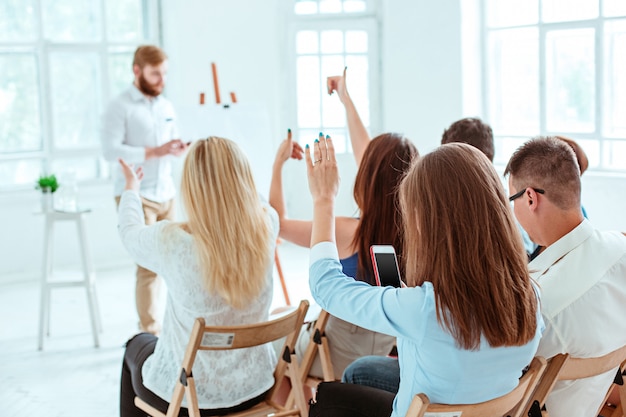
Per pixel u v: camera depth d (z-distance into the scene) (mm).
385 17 7324
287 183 7957
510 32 6762
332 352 3012
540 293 2016
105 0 7254
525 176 2197
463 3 6801
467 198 1779
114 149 5094
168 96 7617
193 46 7445
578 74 6316
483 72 6984
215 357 2707
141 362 2902
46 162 7078
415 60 7160
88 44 7176
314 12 7770
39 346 4949
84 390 4281
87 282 4984
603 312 2137
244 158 2740
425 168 1825
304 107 7895
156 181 5250
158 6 7543
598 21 6102
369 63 7742
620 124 6133
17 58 6898
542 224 2211
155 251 2713
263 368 2828
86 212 5004
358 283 1924
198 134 5316
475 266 1763
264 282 2770
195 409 2584
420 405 1788
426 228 1806
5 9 6820
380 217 2783
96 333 4984
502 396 1905
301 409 2812
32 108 7004
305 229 3105
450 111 7008
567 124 6441
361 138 3637
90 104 7277
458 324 1769
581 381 2266
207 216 2645
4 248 6773
